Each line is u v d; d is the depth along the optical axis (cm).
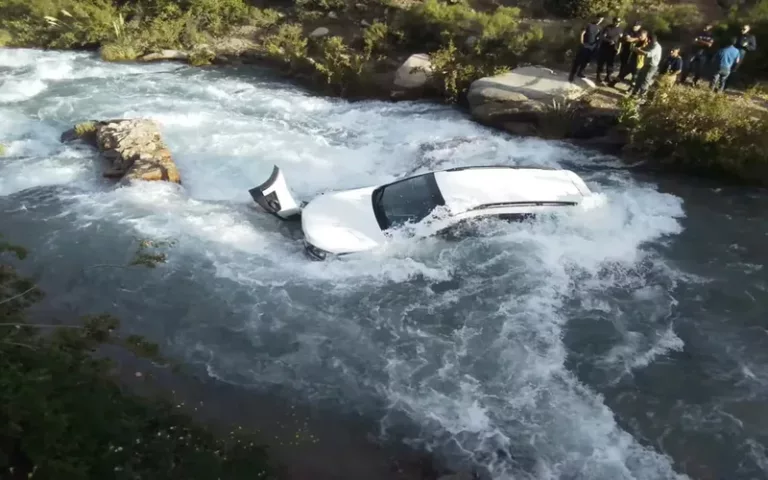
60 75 1667
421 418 654
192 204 1029
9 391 391
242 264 877
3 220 978
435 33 1762
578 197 909
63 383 427
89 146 1233
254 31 1967
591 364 719
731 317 789
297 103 1502
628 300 812
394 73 1655
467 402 671
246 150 1222
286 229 948
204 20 1970
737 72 1438
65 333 515
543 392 682
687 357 729
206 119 1366
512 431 637
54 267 872
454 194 872
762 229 972
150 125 1242
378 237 841
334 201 907
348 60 1611
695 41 1332
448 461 609
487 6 1925
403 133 1324
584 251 884
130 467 398
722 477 591
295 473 594
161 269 866
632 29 1388
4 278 591
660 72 1402
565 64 1527
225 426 642
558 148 1245
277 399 678
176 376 702
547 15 1828
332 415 660
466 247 867
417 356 729
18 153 1202
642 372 708
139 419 446
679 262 887
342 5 1967
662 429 639
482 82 1400
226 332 766
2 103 1435
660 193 1070
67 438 394
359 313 790
